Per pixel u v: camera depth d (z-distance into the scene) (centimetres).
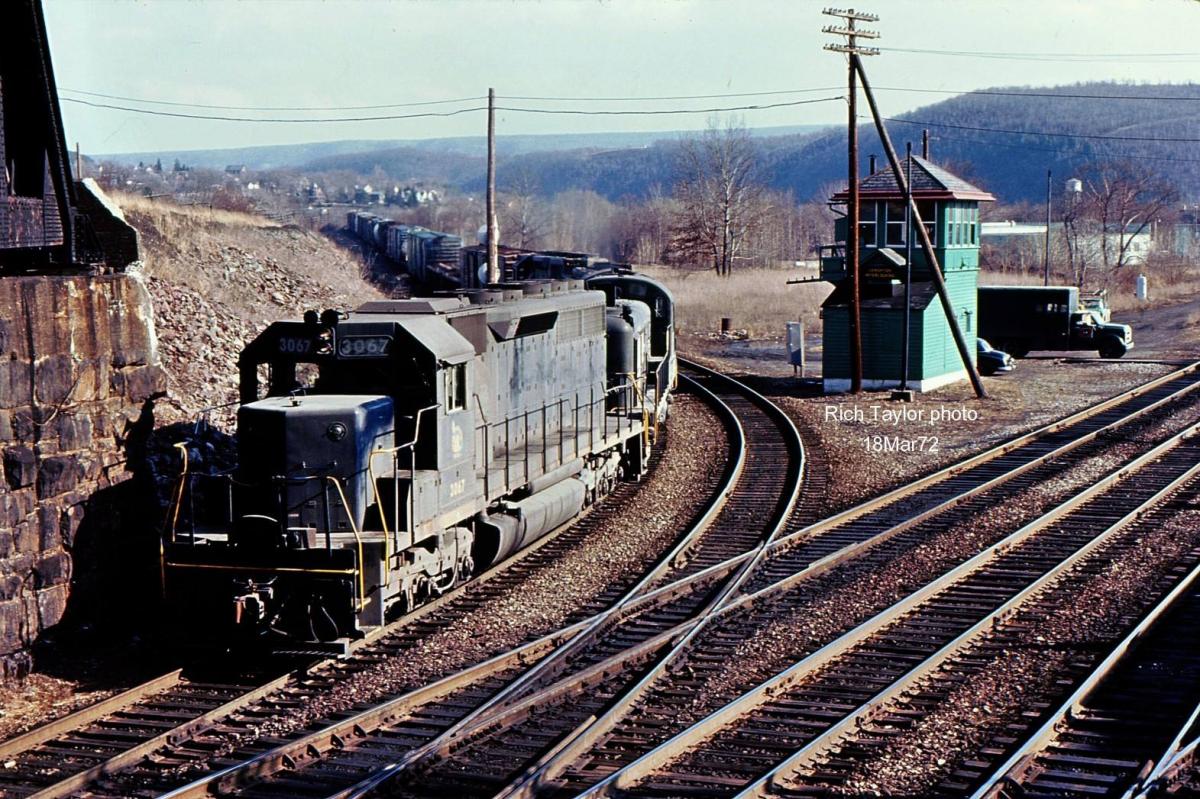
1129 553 1872
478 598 1630
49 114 1578
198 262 3309
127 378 1532
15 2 1480
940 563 1800
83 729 1164
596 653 1406
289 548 1333
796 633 1468
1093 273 8688
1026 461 2678
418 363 1502
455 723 1156
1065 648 1412
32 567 1373
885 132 3622
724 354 5056
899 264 3916
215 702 1242
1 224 1462
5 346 1330
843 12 3509
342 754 1102
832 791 1009
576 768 1058
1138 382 4172
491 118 4194
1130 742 1120
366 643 1427
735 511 2209
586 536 2006
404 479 1416
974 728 1160
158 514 1620
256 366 1534
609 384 2489
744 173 10012
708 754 1098
